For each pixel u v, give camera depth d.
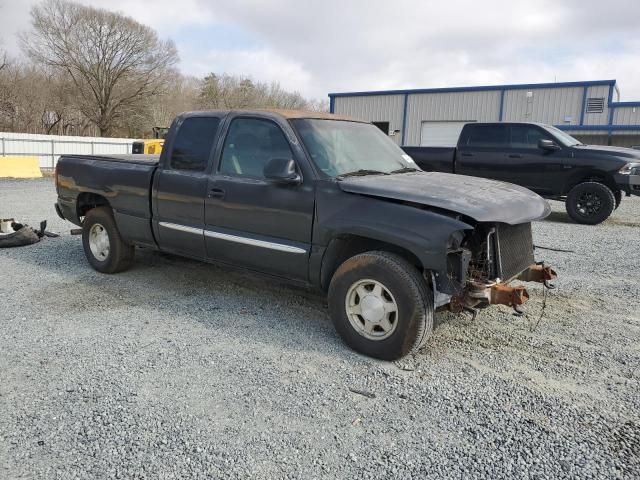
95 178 5.84
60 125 54.78
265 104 73.69
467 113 30.14
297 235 4.15
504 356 3.89
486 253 3.78
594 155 10.13
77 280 5.74
